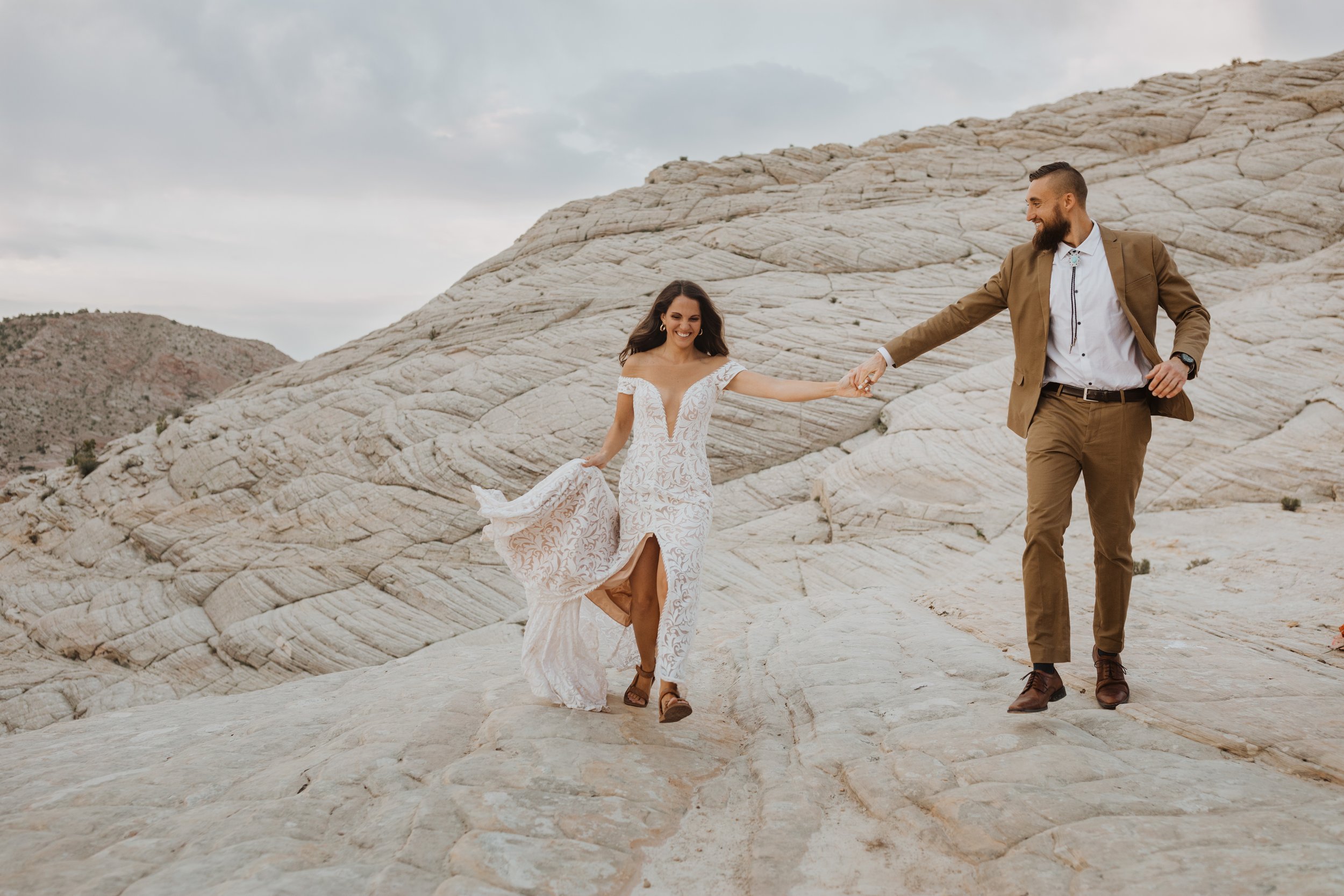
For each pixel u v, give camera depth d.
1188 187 23.30
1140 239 3.66
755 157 31.14
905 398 16.45
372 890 2.34
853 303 20.64
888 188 27.53
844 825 2.88
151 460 21.12
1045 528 3.52
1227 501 10.73
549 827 2.79
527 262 28.09
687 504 3.86
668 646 3.64
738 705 4.51
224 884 2.36
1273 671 4.10
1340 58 27.59
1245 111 26.78
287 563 16.83
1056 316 3.67
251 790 3.26
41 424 68.94
